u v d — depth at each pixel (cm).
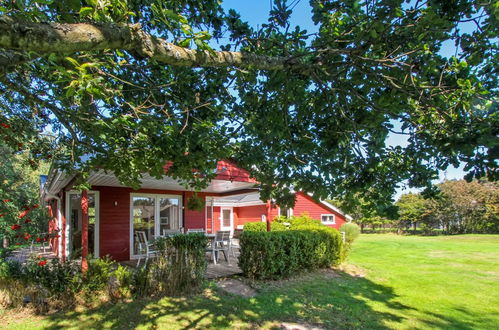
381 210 278
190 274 566
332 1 231
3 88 293
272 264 671
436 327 436
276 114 310
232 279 668
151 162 281
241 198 1916
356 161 291
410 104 244
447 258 1100
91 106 272
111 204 916
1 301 462
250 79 273
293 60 224
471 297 587
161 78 290
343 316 472
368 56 221
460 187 2325
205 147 273
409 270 855
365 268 877
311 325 434
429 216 2417
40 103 258
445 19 164
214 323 426
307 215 1602
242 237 705
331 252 864
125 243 927
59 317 433
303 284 660
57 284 473
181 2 264
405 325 442
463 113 184
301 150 314
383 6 175
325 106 295
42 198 1482
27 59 136
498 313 498
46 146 430
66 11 134
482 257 1123
